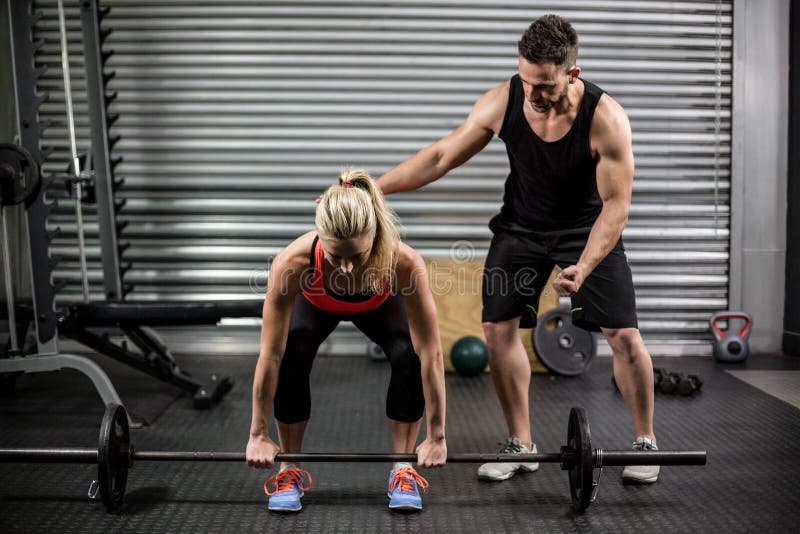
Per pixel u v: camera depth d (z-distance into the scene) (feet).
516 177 7.41
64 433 9.43
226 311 9.68
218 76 13.16
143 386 11.60
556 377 12.14
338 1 13.06
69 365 9.28
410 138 13.32
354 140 13.32
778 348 13.82
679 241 13.55
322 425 9.71
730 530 6.59
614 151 6.68
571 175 6.95
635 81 13.28
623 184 6.75
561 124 6.70
